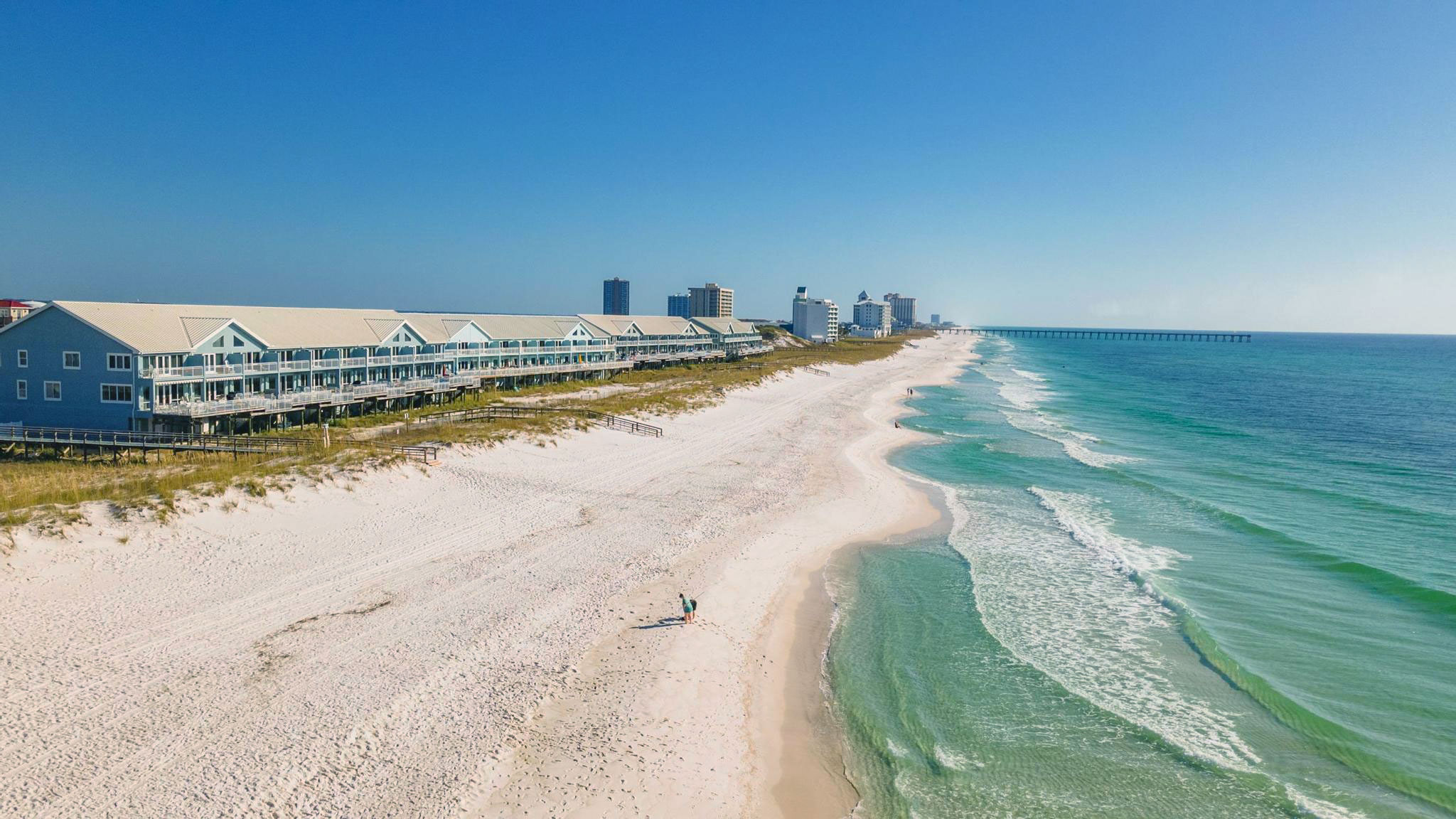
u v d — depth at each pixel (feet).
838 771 68.44
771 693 81.35
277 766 61.98
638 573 109.09
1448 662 88.48
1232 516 147.54
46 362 165.07
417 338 242.17
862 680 84.74
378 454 140.36
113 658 75.77
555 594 99.81
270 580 96.43
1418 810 63.16
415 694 73.77
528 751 66.85
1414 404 353.72
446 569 105.19
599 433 192.54
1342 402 362.74
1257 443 238.48
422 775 62.59
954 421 281.74
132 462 137.49
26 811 55.11
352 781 61.26
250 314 202.80
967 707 79.51
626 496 148.05
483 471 149.18
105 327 160.76
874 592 110.42
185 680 73.36
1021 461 204.44
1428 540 134.21
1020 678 85.46
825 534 135.44
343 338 214.48
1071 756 71.05
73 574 88.84
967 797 65.31
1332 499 163.63
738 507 147.02
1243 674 84.84
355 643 82.89
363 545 110.52
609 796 61.93
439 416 205.05
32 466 132.67
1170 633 96.78
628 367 364.38
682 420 232.53
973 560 124.26
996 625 99.35
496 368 281.13
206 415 164.86
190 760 61.98
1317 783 66.95
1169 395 397.39
